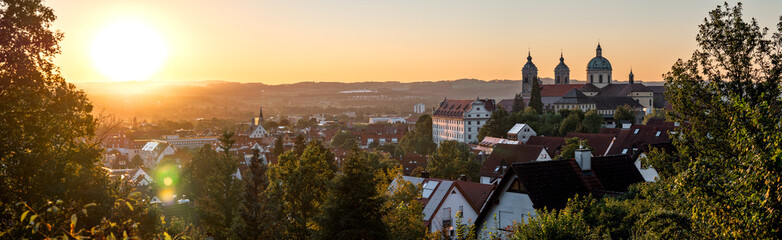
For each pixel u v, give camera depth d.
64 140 38.22
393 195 50.16
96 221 34.84
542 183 47.41
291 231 49.25
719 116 36.81
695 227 27.70
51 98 37.78
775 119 21.80
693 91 38.78
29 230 30.45
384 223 42.91
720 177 25.06
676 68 40.12
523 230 34.50
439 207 59.81
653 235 29.55
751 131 23.25
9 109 35.81
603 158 54.16
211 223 72.50
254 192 52.47
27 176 35.09
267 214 50.41
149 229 33.94
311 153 55.97
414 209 49.62
